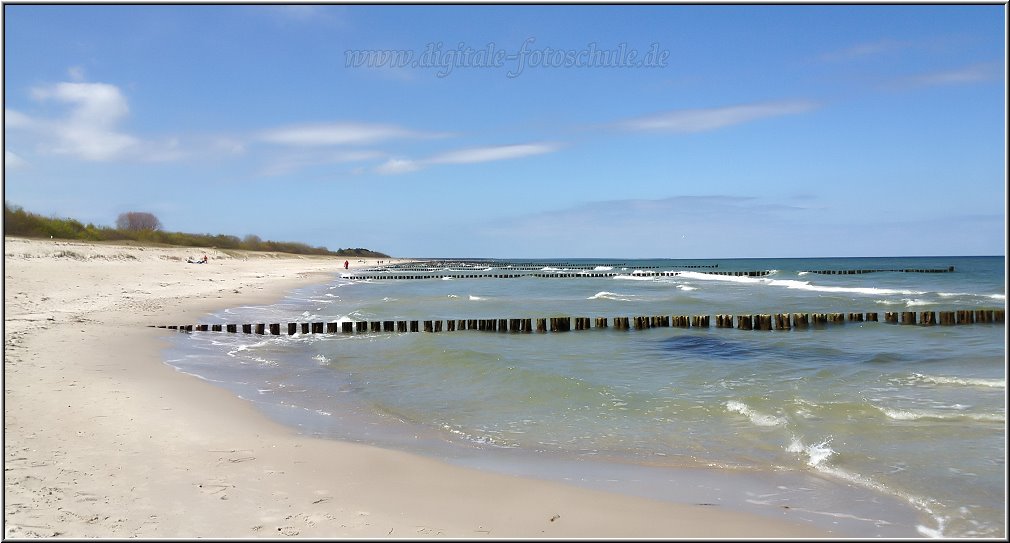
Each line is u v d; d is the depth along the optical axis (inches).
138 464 256.2
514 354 635.5
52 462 250.1
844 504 243.1
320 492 240.1
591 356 628.1
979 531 219.6
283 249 5147.6
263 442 301.4
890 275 2662.4
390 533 206.2
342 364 554.3
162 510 213.3
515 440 330.0
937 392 437.4
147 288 1198.9
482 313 1088.8
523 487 256.4
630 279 2455.7
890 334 824.9
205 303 1047.6
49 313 717.9
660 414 380.5
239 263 2815.0
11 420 303.0
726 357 627.5
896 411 374.0
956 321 950.4
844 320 965.8
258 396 417.4
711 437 333.1
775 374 519.8
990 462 288.4
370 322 793.6
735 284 2048.5
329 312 1040.8
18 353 465.7
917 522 227.0
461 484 257.8
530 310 1146.0
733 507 239.1
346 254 6870.1
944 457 295.4
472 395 433.4
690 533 215.5
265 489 239.1
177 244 3331.7
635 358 615.5
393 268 3892.7
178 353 567.8
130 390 383.2
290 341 695.1
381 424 358.3
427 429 350.3
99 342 550.9
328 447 299.7
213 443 293.0
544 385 450.6
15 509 204.5
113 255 1914.4
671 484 264.1
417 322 808.9
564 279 2469.2
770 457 299.7
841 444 317.1
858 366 563.8
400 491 246.2
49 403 336.8
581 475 274.8
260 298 1248.2
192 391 404.8
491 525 217.2
